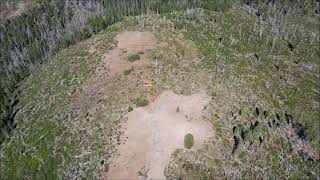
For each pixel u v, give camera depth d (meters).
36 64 49.31
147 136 32.16
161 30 47.72
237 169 31.22
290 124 36.75
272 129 35.47
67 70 42.66
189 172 30.05
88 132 33.94
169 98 35.75
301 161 33.88
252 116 35.88
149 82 37.50
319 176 33.06
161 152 30.95
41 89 42.16
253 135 33.94
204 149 31.52
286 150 34.25
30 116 38.94
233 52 45.88
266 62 46.44
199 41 46.09
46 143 34.91
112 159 31.06
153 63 40.31
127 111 34.62
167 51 42.72
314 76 46.81
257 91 39.28
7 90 44.16
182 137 32.00
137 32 47.25
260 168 32.03
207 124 33.56
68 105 37.66
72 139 34.06
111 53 42.97
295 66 48.16
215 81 38.66
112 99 36.22
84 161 31.84
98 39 47.09
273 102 38.78
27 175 32.97
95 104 36.34
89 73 40.69
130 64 40.38
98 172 30.56
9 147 36.22
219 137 32.69
